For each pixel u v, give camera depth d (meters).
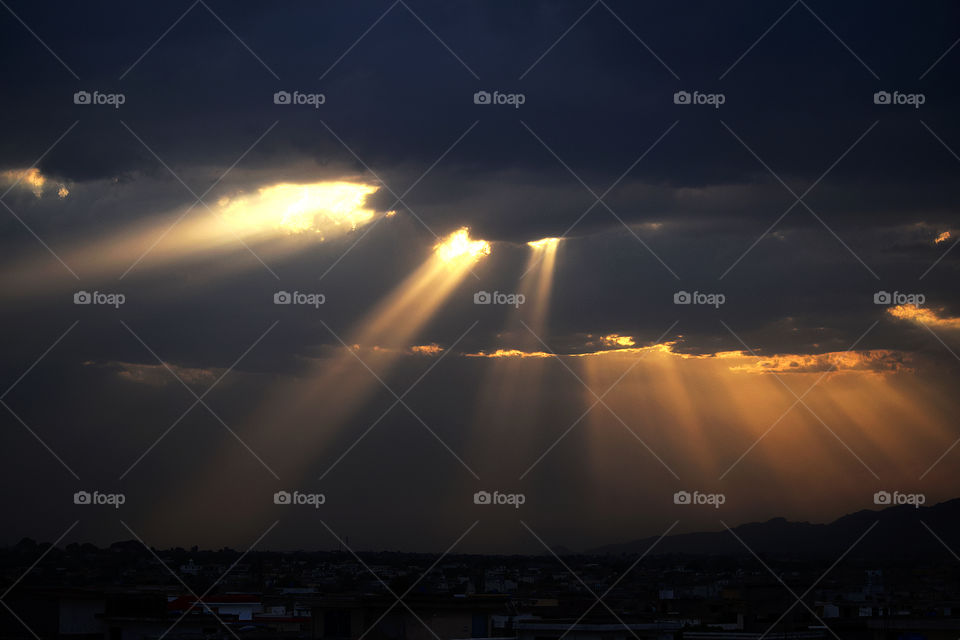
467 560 186.25
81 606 52.31
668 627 53.28
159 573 102.31
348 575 118.06
